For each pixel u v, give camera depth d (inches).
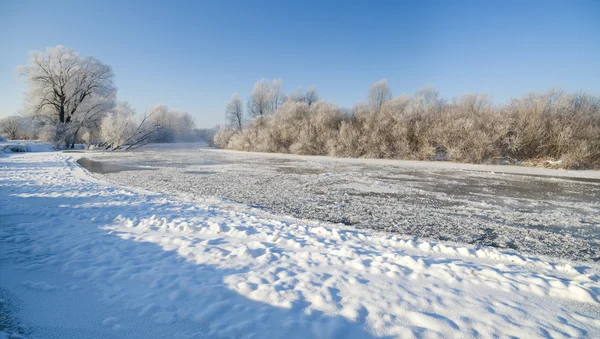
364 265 185.6
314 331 118.6
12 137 2405.3
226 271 171.9
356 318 128.6
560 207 418.3
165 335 115.5
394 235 286.5
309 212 375.9
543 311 140.1
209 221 291.6
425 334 119.8
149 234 246.8
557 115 1011.3
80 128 1755.7
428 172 816.3
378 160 1127.0
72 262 180.1
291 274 170.9
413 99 1577.3
